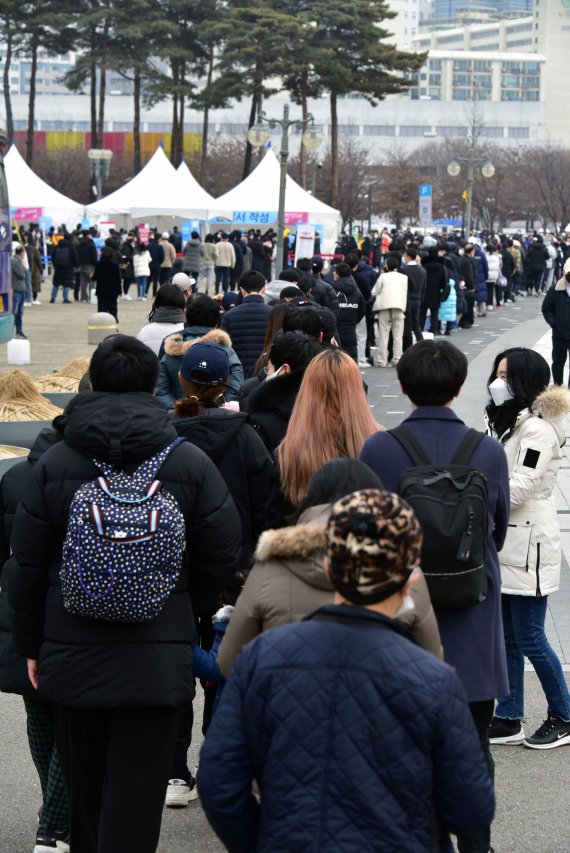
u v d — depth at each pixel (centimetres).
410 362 399
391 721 235
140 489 356
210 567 374
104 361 370
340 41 6044
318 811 232
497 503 398
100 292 2661
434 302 2383
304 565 318
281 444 436
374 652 239
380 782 233
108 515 346
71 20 6481
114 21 6562
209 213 4241
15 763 528
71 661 356
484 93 19212
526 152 9975
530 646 529
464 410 1478
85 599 346
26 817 474
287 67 5928
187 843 449
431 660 242
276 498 436
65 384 1116
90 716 365
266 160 4309
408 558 240
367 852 229
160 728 364
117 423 361
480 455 392
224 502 371
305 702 237
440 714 236
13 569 371
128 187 4341
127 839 359
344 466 325
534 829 460
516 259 3772
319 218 4166
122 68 7012
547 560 516
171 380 769
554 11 19650
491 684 392
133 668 355
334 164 6600
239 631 326
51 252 4353
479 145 10312
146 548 344
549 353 2177
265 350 737
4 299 1883
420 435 395
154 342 930
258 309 1027
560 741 539
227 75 6162
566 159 9712
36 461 411
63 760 376
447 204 9719
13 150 4606
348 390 431
